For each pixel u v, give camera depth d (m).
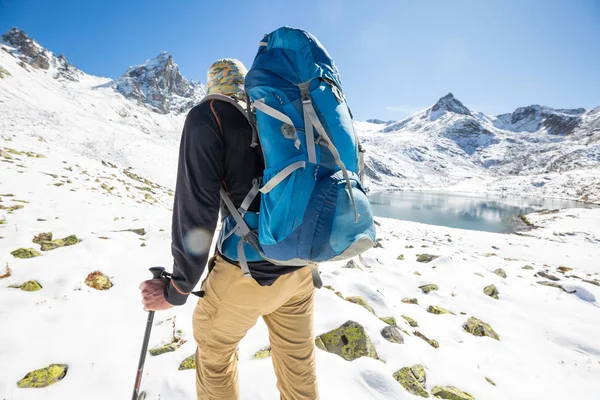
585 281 8.55
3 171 9.95
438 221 42.47
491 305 5.63
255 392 2.43
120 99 175.00
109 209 8.31
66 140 38.97
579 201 78.19
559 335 4.73
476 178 184.12
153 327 3.25
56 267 4.28
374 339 3.45
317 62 1.21
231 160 1.23
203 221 1.19
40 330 2.96
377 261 6.93
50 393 2.33
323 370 2.82
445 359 3.56
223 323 1.43
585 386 3.57
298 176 1.09
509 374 3.61
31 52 184.12
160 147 54.94
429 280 6.19
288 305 1.58
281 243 1.12
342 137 1.18
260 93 1.18
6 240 4.97
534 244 20.61
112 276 4.32
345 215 1.07
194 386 2.45
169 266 4.88
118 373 2.56
